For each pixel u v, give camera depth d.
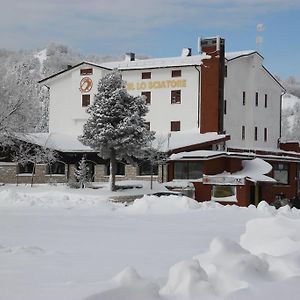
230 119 55.78
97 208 19.58
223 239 6.37
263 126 61.19
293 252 6.36
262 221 8.15
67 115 58.19
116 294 4.95
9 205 20.70
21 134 45.44
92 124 36.53
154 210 18.91
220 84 52.06
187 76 53.78
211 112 52.09
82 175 40.19
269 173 45.34
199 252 8.96
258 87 60.12
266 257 6.18
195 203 19.77
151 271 7.02
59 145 47.06
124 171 45.66
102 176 46.44
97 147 36.53
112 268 7.25
